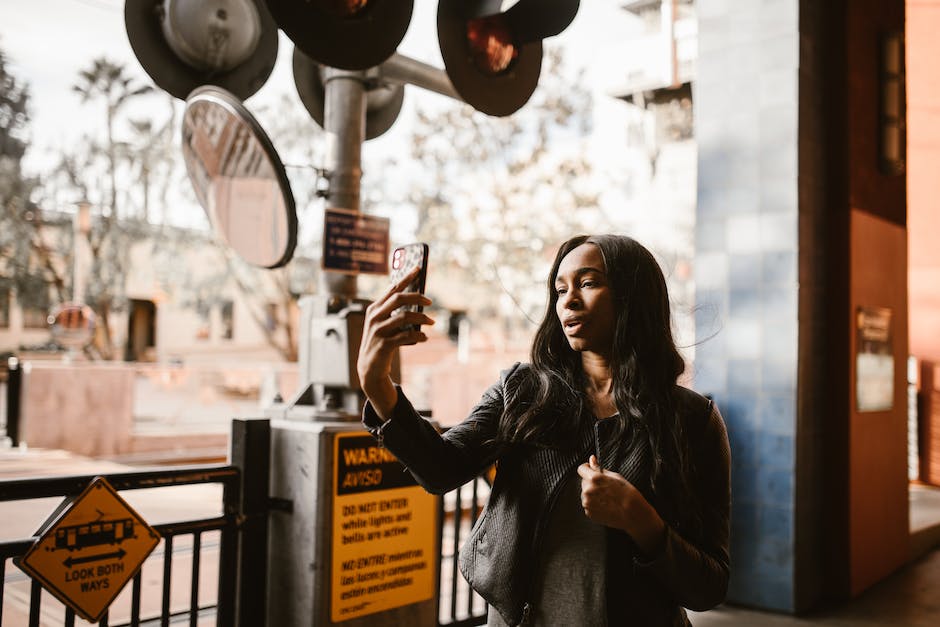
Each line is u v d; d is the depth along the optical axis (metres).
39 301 25.08
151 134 22.69
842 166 4.63
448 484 1.42
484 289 24.95
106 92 22.25
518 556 1.38
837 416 4.59
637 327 1.43
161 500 6.52
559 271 1.50
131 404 9.88
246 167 2.69
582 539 1.36
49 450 8.89
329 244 3.04
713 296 4.60
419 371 13.11
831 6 4.70
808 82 4.48
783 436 4.29
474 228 22.16
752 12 4.54
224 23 3.19
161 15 3.19
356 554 2.80
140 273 26.17
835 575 4.56
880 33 5.01
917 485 8.20
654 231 21.08
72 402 9.32
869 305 4.83
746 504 4.39
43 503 6.15
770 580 4.29
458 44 3.02
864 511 4.73
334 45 2.51
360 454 2.82
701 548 1.38
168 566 2.45
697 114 4.73
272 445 2.85
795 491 4.24
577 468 1.39
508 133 21.23
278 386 12.24
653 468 1.35
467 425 1.49
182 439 10.45
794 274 4.31
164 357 31.69
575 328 1.46
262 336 33.44
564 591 1.34
